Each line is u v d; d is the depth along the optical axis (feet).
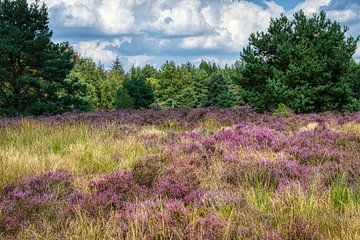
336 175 22.22
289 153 28.73
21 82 67.62
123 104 134.31
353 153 28.19
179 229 14.55
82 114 61.00
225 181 21.94
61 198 19.74
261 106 68.49
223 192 18.89
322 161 26.71
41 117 62.54
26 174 24.25
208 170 24.44
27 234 15.31
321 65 65.67
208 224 14.78
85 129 41.11
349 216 16.12
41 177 22.34
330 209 17.12
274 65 71.67
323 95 66.69
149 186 21.53
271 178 22.12
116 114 62.54
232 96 196.65
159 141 35.78
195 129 47.01
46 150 32.19
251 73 71.82
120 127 44.11
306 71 65.10
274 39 70.74
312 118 55.47
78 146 31.60
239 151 29.76
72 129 40.70
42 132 40.32
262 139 34.09
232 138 34.73
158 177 22.04
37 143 34.47
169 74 320.50
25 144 35.78
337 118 55.26
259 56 72.95
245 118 56.59
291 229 14.30
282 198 18.04
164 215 15.74
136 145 33.32
